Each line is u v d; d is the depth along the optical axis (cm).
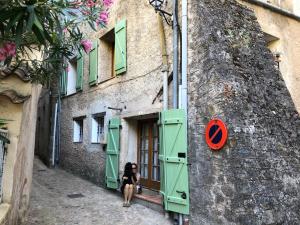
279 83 595
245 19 624
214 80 543
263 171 507
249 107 527
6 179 443
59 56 357
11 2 197
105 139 934
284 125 559
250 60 575
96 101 1011
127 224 611
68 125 1226
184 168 593
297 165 545
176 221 606
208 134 542
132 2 846
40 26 190
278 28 790
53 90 1384
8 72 414
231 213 488
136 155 847
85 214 670
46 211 677
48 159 1362
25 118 486
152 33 755
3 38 226
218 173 520
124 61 845
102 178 937
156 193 768
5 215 396
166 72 677
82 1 297
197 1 607
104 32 972
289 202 521
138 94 788
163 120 650
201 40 586
